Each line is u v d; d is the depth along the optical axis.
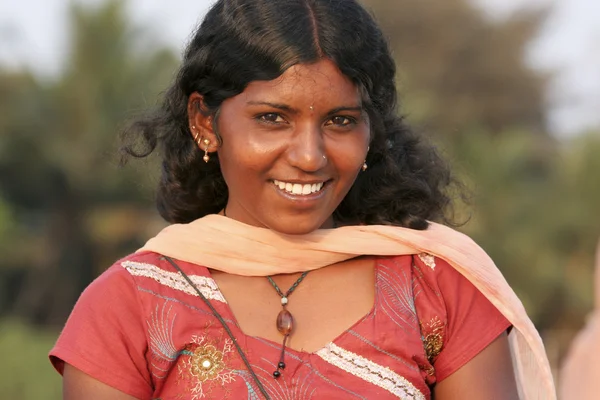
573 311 27.91
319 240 3.44
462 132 33.06
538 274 27.48
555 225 28.08
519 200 28.08
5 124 30.97
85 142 30.45
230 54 3.27
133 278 3.37
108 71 30.50
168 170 3.80
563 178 29.20
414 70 41.94
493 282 3.44
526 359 3.63
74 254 32.44
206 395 3.21
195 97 3.48
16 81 31.91
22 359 18.41
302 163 3.18
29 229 32.72
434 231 3.58
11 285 32.34
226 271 3.42
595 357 5.73
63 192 31.77
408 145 3.95
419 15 43.25
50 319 32.38
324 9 3.26
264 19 3.23
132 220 32.12
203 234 3.45
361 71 3.25
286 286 3.42
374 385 3.22
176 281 3.38
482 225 27.44
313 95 3.17
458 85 43.28
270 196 3.29
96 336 3.30
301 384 3.20
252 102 3.22
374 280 3.43
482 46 43.28
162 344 3.27
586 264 28.16
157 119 3.90
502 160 28.58
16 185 32.19
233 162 3.32
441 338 3.38
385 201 3.73
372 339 3.27
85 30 30.53
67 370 3.32
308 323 3.32
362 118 3.31
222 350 3.26
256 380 3.20
